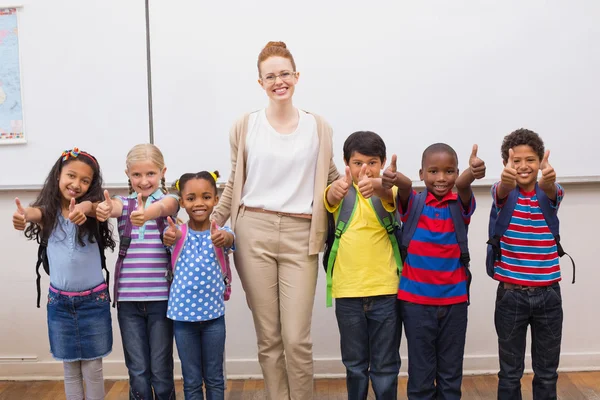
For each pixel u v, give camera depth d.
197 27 2.71
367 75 2.71
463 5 2.67
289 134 2.15
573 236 2.79
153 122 2.76
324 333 2.87
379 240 2.13
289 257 2.15
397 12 2.68
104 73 2.74
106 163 2.79
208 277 2.07
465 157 2.74
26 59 2.74
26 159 2.79
